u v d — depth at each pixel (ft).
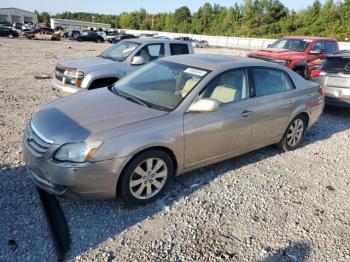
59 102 13.46
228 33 270.26
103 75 22.86
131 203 11.75
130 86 14.74
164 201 12.39
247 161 16.48
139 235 10.51
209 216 11.73
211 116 13.14
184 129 12.32
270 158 17.04
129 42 27.25
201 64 14.49
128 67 24.43
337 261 10.01
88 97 13.76
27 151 11.26
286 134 17.47
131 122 11.44
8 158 14.84
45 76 38.17
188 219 11.48
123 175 11.23
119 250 9.82
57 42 123.75
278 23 237.66
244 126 14.51
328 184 14.79
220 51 131.64
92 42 149.18
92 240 10.13
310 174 15.62
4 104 23.88
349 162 17.33
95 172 10.53
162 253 9.82
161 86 13.97
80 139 10.49
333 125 23.86
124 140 10.89
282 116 16.42
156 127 11.68
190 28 322.14
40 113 12.47
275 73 16.37
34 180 11.29
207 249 10.12
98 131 10.77
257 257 9.95
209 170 15.12
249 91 14.87
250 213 12.10
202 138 13.00
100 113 11.94
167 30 344.90
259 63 15.79
